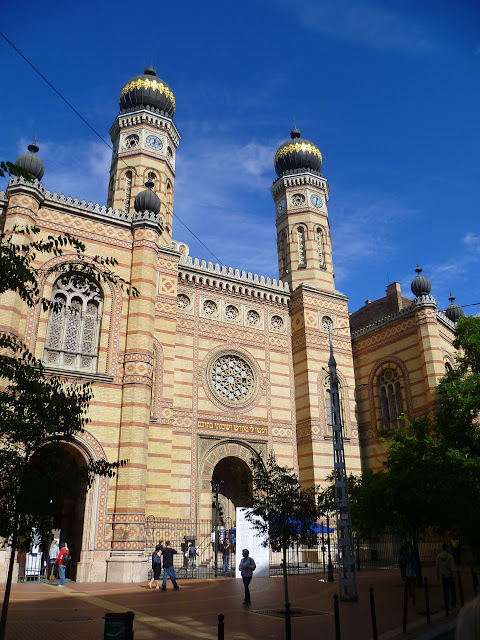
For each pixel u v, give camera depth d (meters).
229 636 11.25
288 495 16.14
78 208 26.69
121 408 24.67
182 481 29.47
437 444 25.08
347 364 37.19
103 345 25.44
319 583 22.30
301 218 40.84
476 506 21.67
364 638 11.25
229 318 35.16
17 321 23.23
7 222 24.48
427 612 13.16
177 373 31.75
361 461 38.16
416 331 36.25
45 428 10.62
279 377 35.59
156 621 12.88
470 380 27.77
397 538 32.97
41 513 10.43
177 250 34.56
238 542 25.16
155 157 36.56
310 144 42.94
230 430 32.28
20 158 25.69
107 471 11.77
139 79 38.12
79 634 11.14
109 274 12.08
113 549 22.50
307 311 36.78
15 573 21.31
